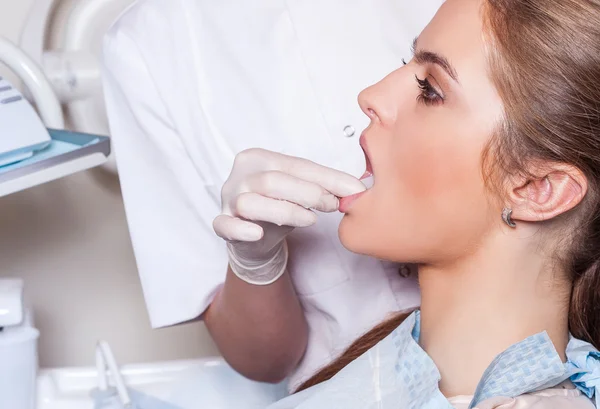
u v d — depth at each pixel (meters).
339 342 1.09
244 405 1.22
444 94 0.76
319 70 1.10
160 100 1.12
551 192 0.75
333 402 0.84
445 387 0.81
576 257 0.78
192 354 1.65
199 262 1.12
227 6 1.12
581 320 0.81
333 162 1.09
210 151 1.10
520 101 0.73
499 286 0.78
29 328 1.12
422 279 0.83
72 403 1.16
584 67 0.71
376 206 0.81
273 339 1.07
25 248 1.54
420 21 1.10
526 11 0.73
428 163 0.77
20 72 1.24
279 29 1.11
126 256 1.58
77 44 1.42
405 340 0.83
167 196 1.14
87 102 1.40
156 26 1.13
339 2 1.11
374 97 0.82
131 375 1.24
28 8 1.44
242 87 1.11
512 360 0.74
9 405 1.10
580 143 0.72
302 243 1.09
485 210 0.77
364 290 1.08
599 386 0.75
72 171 1.08
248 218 0.87
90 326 1.61
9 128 1.04
